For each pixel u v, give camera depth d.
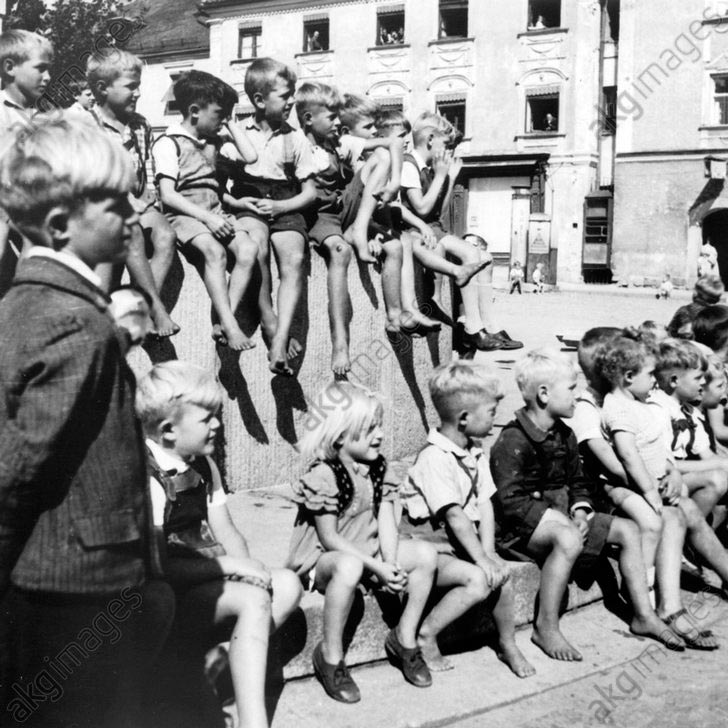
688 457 4.68
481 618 3.66
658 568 3.99
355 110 5.71
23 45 3.92
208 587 2.67
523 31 29.28
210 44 34.28
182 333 4.39
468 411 3.47
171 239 4.25
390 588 3.13
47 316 1.84
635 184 28.88
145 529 2.04
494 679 3.38
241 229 4.48
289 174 4.84
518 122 29.80
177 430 2.67
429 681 3.27
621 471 4.09
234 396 4.70
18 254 3.87
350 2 31.33
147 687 2.69
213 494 2.94
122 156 1.96
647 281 28.86
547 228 28.97
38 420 1.82
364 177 5.36
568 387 3.73
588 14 28.78
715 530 4.77
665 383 4.68
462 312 6.79
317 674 3.18
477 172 30.78
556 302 21.53
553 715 3.16
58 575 1.91
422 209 6.01
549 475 3.80
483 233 31.03
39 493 1.88
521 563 3.79
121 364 1.96
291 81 4.82
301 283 4.73
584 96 29.05
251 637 2.61
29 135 1.94
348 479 3.19
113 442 1.94
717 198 27.64
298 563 3.23
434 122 6.22
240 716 2.57
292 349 4.76
